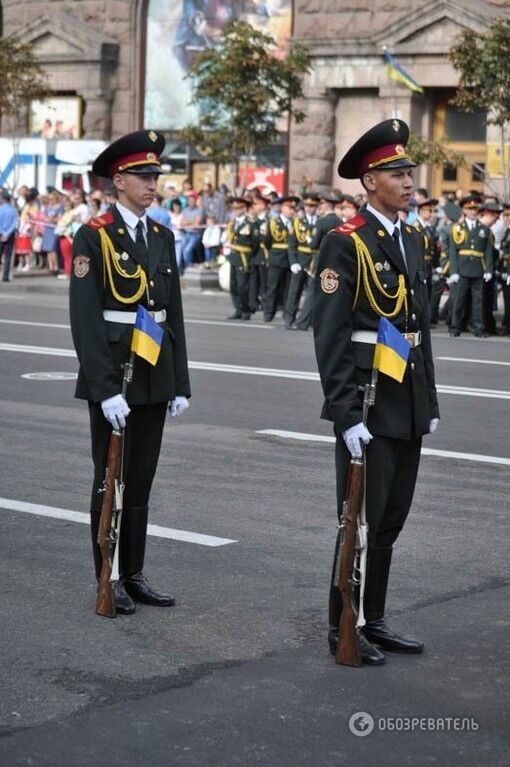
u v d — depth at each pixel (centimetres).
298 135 4384
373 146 762
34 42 4934
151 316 859
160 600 876
